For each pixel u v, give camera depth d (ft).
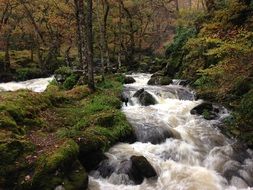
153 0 128.36
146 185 32.19
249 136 40.32
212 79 57.47
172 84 70.28
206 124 45.98
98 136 36.78
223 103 51.90
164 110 51.72
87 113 44.62
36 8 116.88
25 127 37.14
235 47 41.11
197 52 71.92
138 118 46.39
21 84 101.65
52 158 29.84
